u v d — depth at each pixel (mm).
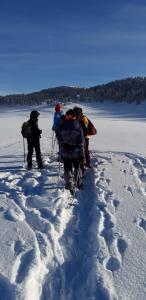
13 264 5359
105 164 12656
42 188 9289
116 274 5367
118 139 23906
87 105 190375
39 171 11227
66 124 9062
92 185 9945
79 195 9070
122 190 9484
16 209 7531
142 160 14031
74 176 9219
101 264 5586
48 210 7586
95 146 19109
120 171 11617
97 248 6109
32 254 5680
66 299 4871
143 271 5477
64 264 5711
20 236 6285
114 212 7828
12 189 9031
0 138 24109
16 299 4555
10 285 4828
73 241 6508
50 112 153625
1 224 6750
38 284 5090
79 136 9016
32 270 5250
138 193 9297
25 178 10234
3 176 10555
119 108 175375
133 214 7754
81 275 5449
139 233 6785
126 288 5023
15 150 17156
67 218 7508
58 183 9828
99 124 48188
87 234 6789
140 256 5922
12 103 197875
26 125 11430
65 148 9055
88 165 11719
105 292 4867
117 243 6367
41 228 6773
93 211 7758
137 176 11172
